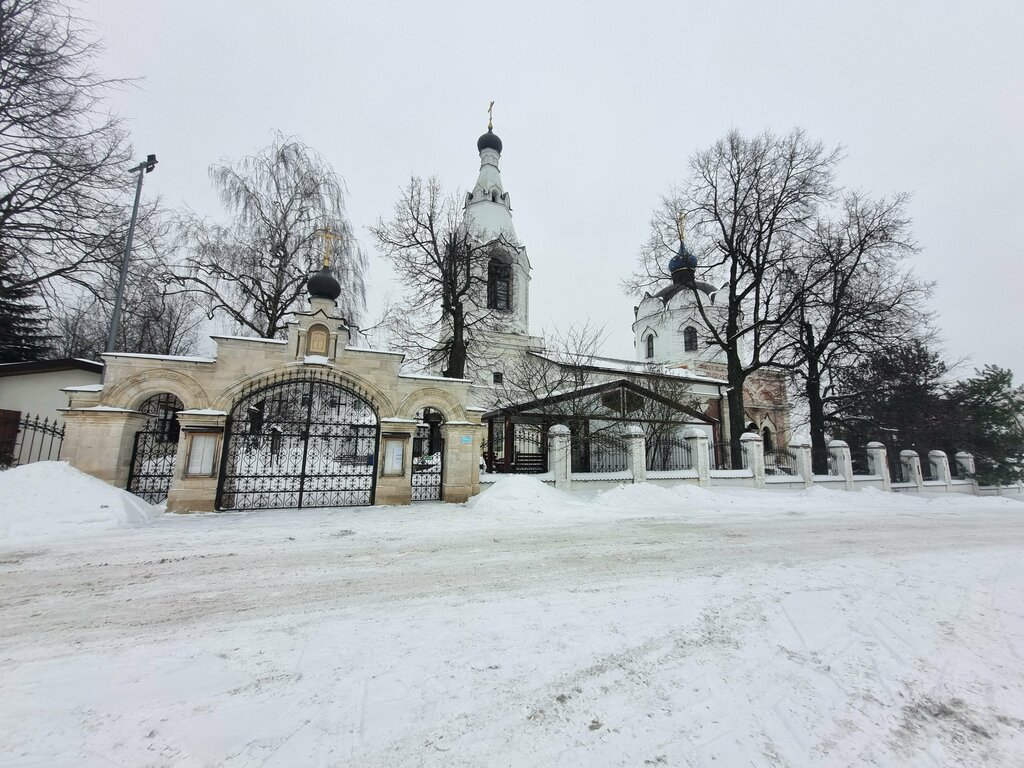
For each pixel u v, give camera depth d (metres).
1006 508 15.62
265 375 11.62
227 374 11.33
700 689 3.06
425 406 13.15
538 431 17.78
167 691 2.94
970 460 22.41
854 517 11.72
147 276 17.42
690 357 34.75
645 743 2.48
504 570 5.92
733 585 5.32
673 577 5.64
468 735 2.53
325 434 12.44
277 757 2.31
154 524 9.02
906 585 5.50
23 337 21.78
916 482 20.45
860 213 21.17
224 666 3.29
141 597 4.83
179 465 10.72
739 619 4.29
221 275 19.80
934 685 3.20
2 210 14.32
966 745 2.53
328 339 12.34
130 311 18.50
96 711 2.70
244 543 7.40
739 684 3.13
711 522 10.23
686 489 14.30
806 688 3.10
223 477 11.12
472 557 6.60
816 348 22.62
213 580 5.42
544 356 25.05
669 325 36.03
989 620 4.45
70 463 10.05
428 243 22.03
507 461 17.39
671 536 8.37
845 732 2.62
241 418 12.10
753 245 22.20
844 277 21.64
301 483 11.80
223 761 2.28
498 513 10.82
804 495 16.12
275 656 3.46
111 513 8.61
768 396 35.03
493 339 27.53
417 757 2.34
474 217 29.62
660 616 4.33
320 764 2.27
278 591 5.04
